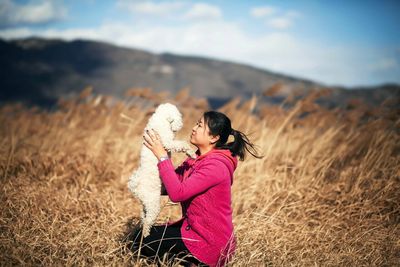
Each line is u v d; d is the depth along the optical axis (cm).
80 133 855
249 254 416
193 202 354
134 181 348
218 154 357
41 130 920
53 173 589
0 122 1056
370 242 466
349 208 529
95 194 523
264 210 502
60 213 464
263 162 602
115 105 866
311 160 616
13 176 556
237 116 774
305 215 517
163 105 357
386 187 550
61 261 379
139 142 712
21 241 395
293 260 425
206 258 353
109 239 415
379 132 666
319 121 762
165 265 362
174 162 624
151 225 352
